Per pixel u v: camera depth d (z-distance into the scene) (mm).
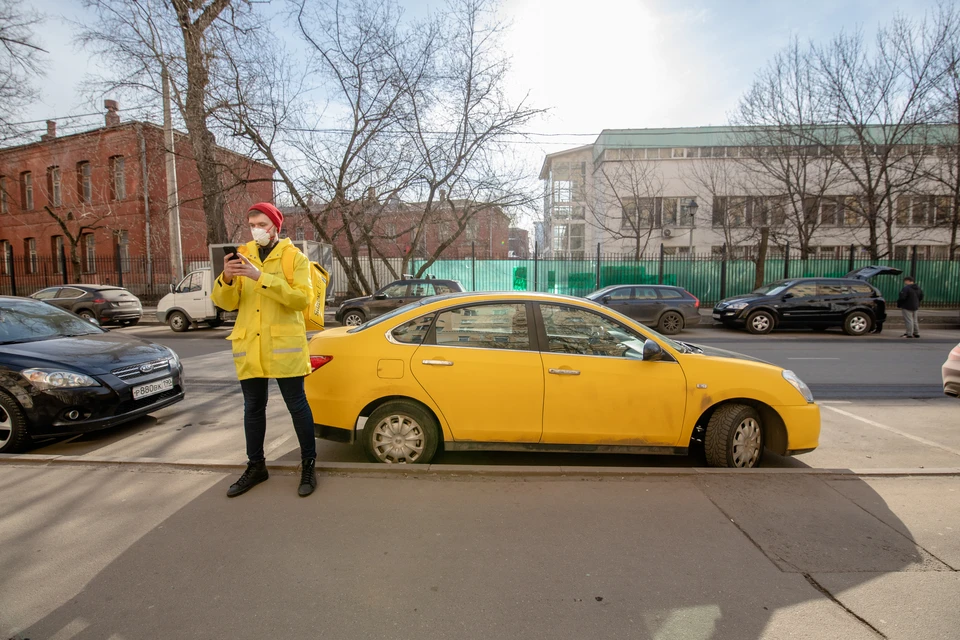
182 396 5508
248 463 3412
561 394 3807
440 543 2770
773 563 2617
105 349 5004
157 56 14695
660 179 31469
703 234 31406
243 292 3238
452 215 20000
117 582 2398
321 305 3432
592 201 33906
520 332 3934
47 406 4332
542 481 3559
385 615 2201
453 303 4000
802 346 11836
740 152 26453
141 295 21938
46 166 26656
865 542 2826
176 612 2203
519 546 2750
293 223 21312
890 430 5363
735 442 3957
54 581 2404
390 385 3816
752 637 2088
